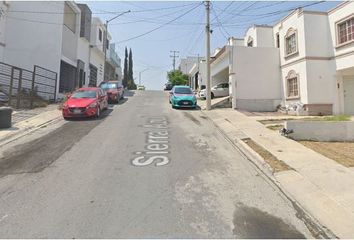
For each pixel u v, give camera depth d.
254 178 6.89
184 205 5.35
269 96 21.12
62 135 10.91
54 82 21.58
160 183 6.39
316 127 11.29
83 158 8.09
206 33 19.83
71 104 14.47
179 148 9.39
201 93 27.48
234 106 20.58
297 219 4.95
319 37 18.19
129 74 70.62
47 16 22.09
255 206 5.41
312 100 17.81
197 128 12.88
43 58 21.81
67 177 6.64
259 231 4.53
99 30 34.84
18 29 21.78
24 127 11.91
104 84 24.61
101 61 37.25
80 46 27.83
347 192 5.93
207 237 4.30
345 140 11.36
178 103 19.42
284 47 20.62
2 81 20.00
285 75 20.45
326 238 4.41
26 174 6.81
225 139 11.02
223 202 5.54
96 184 6.25
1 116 11.52
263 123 14.14
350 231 4.54
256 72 21.11
